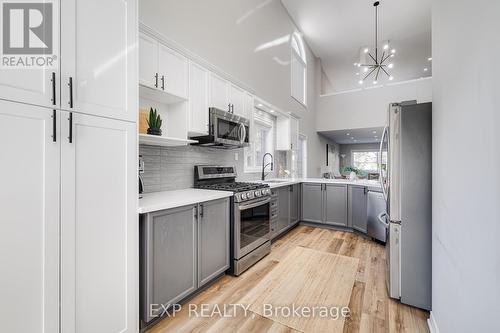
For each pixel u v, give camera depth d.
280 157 5.14
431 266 1.80
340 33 6.10
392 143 1.96
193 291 1.93
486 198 0.87
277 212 3.43
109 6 1.33
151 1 2.22
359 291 2.10
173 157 2.52
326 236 3.75
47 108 1.07
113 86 1.35
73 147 1.16
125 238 1.40
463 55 1.11
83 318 1.21
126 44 1.42
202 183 2.88
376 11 5.20
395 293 1.96
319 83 7.57
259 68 4.19
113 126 1.34
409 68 8.33
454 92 1.23
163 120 2.38
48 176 1.08
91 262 1.24
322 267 2.60
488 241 0.85
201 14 2.87
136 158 1.47
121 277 1.38
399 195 1.93
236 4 3.56
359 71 8.61
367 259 2.82
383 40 6.36
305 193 4.38
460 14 1.16
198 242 1.97
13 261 0.98
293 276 2.38
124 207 1.40
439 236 1.50
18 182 0.99
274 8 4.70
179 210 1.78
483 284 0.88
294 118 5.11
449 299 1.28
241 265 2.44
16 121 0.99
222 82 2.82
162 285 1.65
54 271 1.10
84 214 1.21
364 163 11.80
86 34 1.22
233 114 2.84
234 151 3.57
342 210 4.04
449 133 1.31
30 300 1.03
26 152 1.02
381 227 3.18
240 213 2.43
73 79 1.16
